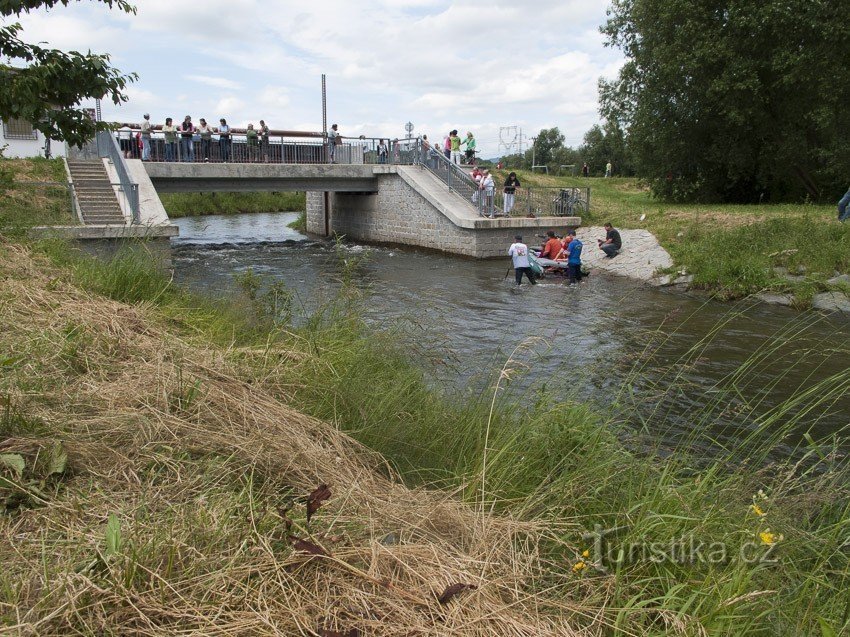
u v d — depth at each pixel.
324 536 2.99
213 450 3.70
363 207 31.56
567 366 7.90
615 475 4.22
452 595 2.69
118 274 8.43
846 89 24.83
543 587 3.10
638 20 28.89
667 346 11.30
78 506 2.97
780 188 30.28
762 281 16.27
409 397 5.52
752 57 26.08
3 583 2.42
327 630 2.38
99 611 2.31
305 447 3.97
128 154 26.48
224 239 32.59
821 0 23.72
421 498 3.81
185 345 5.71
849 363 10.30
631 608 2.82
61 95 8.47
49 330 5.17
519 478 4.25
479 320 13.66
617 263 20.80
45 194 19.16
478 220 24.09
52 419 3.72
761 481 4.51
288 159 29.69
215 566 2.67
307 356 5.90
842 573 3.38
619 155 68.62
